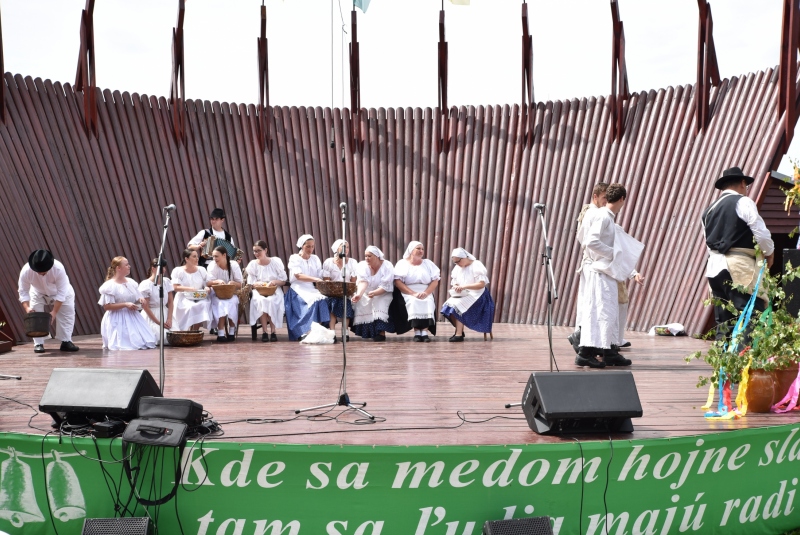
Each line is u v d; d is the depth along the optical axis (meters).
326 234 11.45
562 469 3.73
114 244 10.20
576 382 3.85
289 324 8.81
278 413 4.49
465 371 6.23
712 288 5.83
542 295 10.62
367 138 11.52
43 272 7.55
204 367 6.51
